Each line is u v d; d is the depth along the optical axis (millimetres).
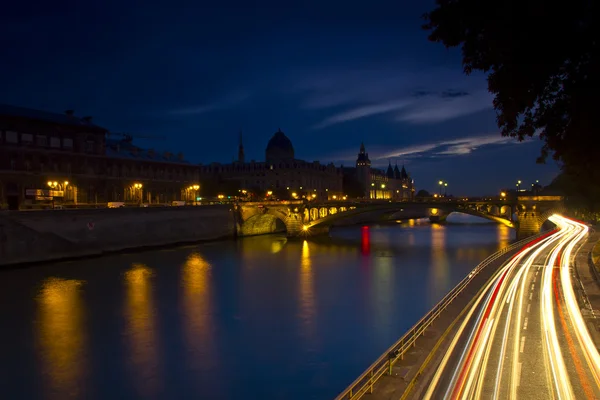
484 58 24844
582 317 32688
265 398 28906
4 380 31312
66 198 100438
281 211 123562
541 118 24875
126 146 129125
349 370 32844
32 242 74438
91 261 79125
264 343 38094
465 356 25000
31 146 94688
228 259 82500
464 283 41344
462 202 114562
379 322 43562
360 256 86125
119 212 91000
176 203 121438
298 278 64500
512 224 111250
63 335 39938
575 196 99188
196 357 35188
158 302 50938
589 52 21516
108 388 30250
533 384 21562
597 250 67312
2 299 51750
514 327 30219
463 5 23281
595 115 21688
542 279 46906
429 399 19828
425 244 105500
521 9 20625
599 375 22734
